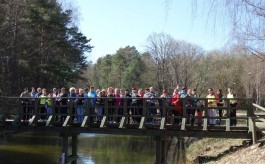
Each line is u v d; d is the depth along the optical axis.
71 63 45.75
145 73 76.56
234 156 14.41
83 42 50.47
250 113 15.12
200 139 22.34
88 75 101.62
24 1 36.84
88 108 16.52
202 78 63.25
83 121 16.36
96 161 20.61
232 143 18.09
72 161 17.12
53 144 25.42
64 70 40.34
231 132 15.02
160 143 15.80
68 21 44.81
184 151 23.34
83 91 18.27
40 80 38.41
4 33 35.06
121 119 16.03
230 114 16.61
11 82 35.62
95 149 25.19
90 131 16.25
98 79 102.06
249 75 41.34
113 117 16.88
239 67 55.38
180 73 66.69
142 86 76.81
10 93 34.50
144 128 15.73
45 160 19.77
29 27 38.09
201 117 15.45
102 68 98.69
